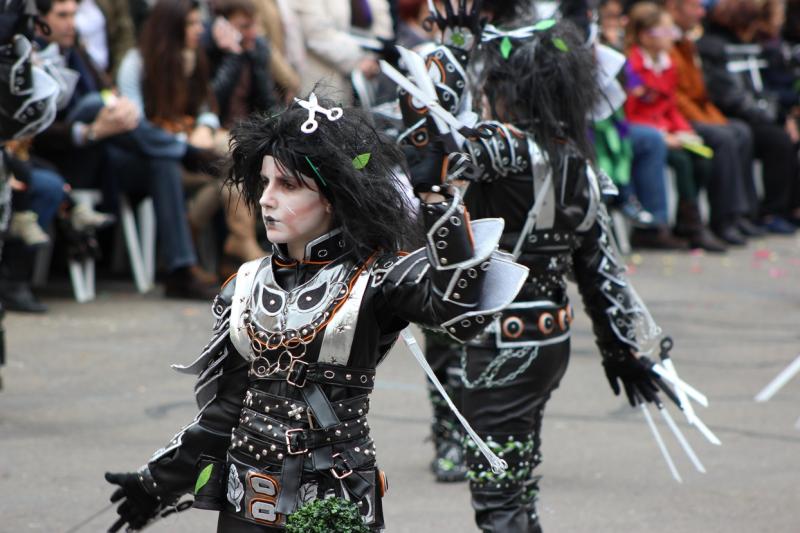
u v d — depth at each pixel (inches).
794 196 1576.0
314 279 315.0
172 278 994.1
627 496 564.4
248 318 317.7
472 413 429.1
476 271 289.9
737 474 601.0
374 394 736.3
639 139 1288.1
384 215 314.2
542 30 431.5
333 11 1155.9
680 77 1392.7
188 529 509.4
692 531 519.8
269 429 310.7
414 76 346.3
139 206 1039.6
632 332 445.1
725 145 1384.1
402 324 319.3
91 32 1055.0
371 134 319.3
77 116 944.3
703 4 1551.4
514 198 418.3
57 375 746.8
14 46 537.0
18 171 871.1
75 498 534.3
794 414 713.6
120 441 621.6
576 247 438.6
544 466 608.7
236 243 1007.0
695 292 1109.1
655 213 1305.4
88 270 986.1
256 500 309.9
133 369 769.6
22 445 607.2
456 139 383.9
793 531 522.0
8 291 916.6
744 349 885.8
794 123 1541.6
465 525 519.5
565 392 754.2
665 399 739.4
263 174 317.1
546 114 422.0
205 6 1173.1
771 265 1282.0
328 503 300.0
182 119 988.6
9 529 493.7
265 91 1054.4
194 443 330.6
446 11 418.9
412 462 609.9
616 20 1237.1
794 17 1612.9
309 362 309.9
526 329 424.2
